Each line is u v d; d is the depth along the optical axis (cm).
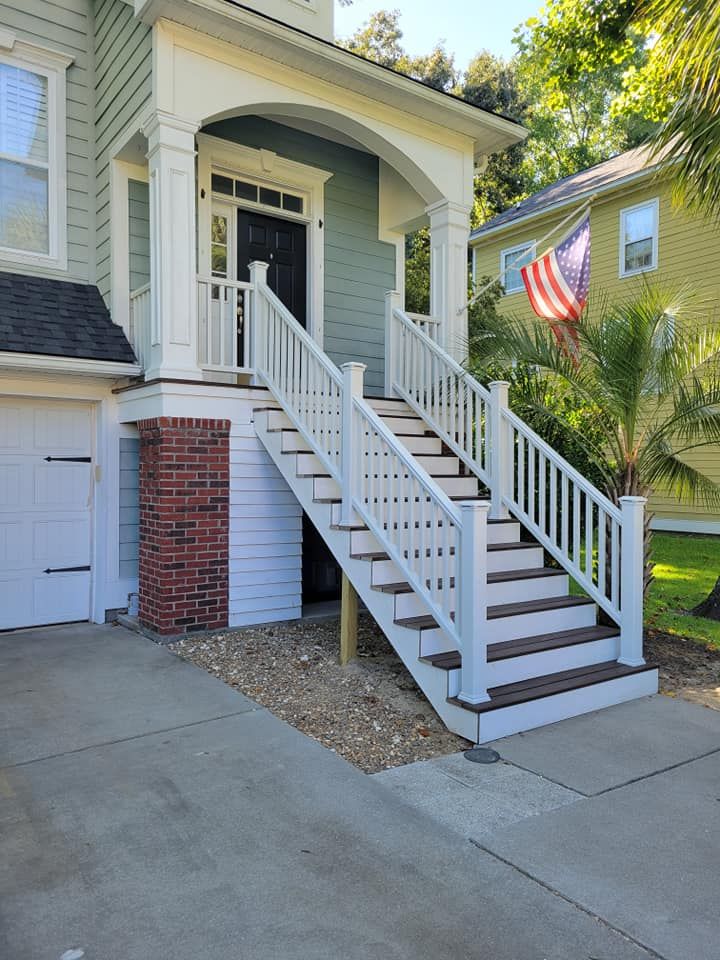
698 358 563
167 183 585
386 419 675
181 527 591
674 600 774
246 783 332
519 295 1631
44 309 656
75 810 304
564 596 541
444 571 419
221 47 608
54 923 227
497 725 394
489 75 2659
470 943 221
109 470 674
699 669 535
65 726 402
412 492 445
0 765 349
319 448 554
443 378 673
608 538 579
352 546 498
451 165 773
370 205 903
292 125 822
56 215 707
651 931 227
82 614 679
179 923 228
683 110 519
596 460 602
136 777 337
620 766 359
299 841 280
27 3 692
